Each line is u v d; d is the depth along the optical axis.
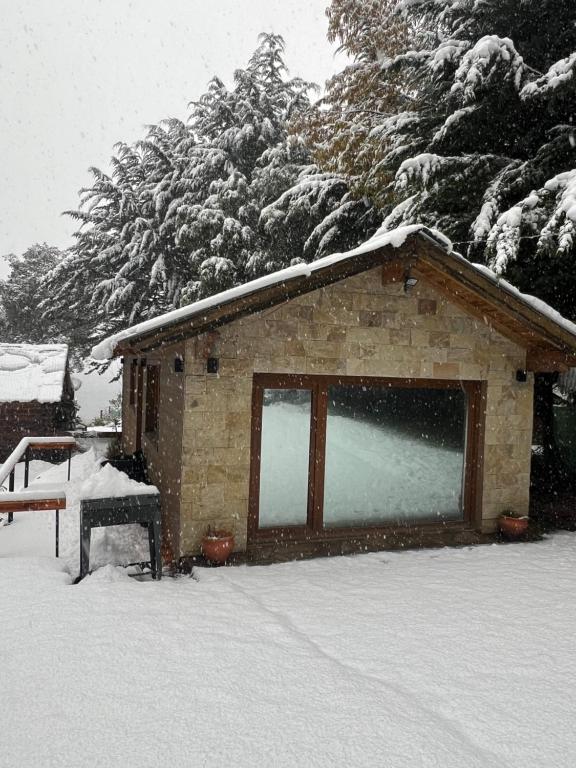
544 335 7.45
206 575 6.22
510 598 5.75
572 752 3.36
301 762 3.12
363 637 4.78
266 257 20.05
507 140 11.21
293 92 25.94
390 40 14.88
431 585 6.08
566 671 4.30
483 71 9.64
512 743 3.42
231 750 3.21
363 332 7.55
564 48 11.02
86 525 5.85
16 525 8.02
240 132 23.09
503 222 8.62
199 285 20.67
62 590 5.38
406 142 12.34
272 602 5.50
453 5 11.98
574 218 7.64
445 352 7.93
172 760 3.12
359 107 15.41
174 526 7.19
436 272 7.38
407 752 3.23
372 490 8.02
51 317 28.02
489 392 8.19
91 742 3.26
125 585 5.62
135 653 4.27
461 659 4.44
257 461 7.37
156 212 24.42
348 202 15.52
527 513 8.45
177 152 26.06
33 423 17.83
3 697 3.69
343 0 15.96
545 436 12.42
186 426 6.82
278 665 4.16
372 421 7.97
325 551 7.22
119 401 29.98
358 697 3.77
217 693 3.77
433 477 8.33
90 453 14.34
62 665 4.07
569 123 10.39
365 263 6.74
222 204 21.56
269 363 7.14
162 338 6.32
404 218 11.30
